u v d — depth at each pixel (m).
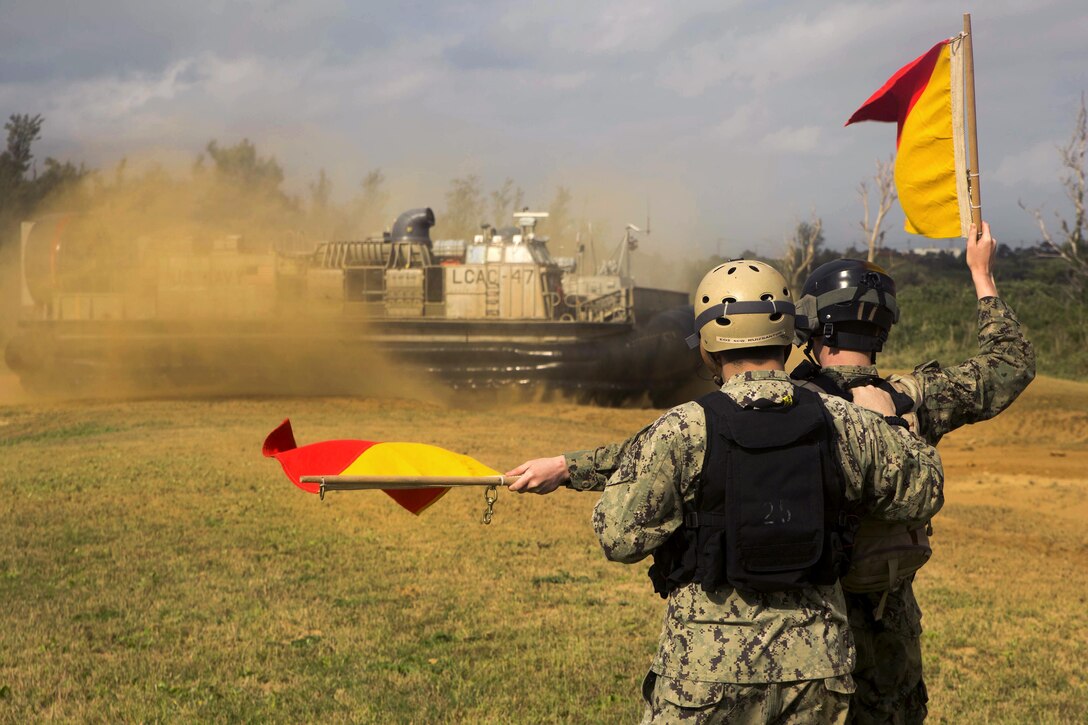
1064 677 6.85
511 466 15.72
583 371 27.23
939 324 43.12
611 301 29.31
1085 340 39.16
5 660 6.65
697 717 2.86
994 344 3.74
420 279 28.25
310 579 9.12
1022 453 21.41
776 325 3.09
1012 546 12.00
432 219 29.77
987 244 3.85
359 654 6.94
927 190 3.99
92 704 5.87
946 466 19.59
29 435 19.67
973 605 8.80
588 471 3.39
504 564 9.91
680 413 2.95
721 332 3.08
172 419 21.61
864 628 3.47
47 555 9.87
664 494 2.88
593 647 7.17
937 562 10.70
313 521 11.77
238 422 21.20
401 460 3.49
